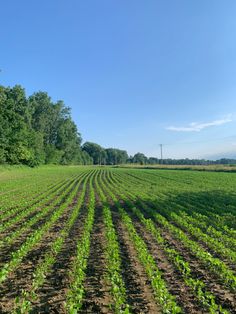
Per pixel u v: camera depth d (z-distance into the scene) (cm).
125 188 3309
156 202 2214
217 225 1495
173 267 920
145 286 781
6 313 637
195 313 654
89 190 3089
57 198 2359
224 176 5159
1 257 993
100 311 659
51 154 10281
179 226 1484
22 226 1420
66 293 736
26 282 795
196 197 2527
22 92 8294
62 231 1302
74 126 12712
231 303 705
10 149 6375
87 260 969
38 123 10912
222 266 861
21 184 3472
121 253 1043
